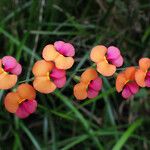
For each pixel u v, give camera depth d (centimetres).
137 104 39
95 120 39
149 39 40
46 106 35
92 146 38
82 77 18
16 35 37
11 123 36
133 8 40
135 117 39
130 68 18
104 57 18
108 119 37
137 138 37
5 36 38
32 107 18
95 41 38
